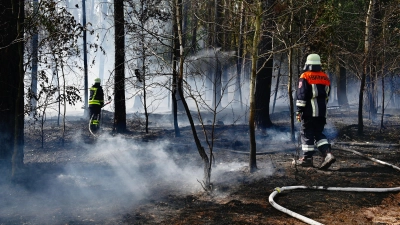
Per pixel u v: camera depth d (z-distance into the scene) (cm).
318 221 469
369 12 1075
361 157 807
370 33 1070
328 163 678
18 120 695
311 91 700
